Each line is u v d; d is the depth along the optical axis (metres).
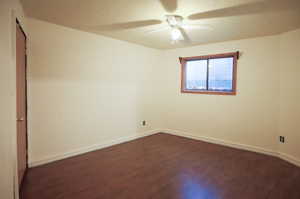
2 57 1.77
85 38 3.56
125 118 4.46
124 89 4.38
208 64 4.54
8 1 1.79
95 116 3.83
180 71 4.97
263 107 3.76
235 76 4.08
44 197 2.19
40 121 3.05
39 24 2.97
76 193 2.28
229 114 4.21
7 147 1.82
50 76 3.13
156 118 5.31
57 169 2.93
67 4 2.38
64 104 3.34
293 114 3.28
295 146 3.24
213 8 2.43
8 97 1.81
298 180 2.66
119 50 4.19
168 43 4.45
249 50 3.88
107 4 2.37
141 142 4.45
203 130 4.62
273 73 3.62
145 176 2.75
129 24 3.12
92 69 3.72
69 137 3.44
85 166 3.06
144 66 4.83
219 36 3.75
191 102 4.81
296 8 2.41
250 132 3.94
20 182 2.41
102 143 3.99
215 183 2.56
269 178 2.72
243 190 2.39
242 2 2.25
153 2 2.29
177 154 3.68
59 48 3.22
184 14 2.63
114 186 2.46
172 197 2.23
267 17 2.71
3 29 1.77
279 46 3.54
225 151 3.88
